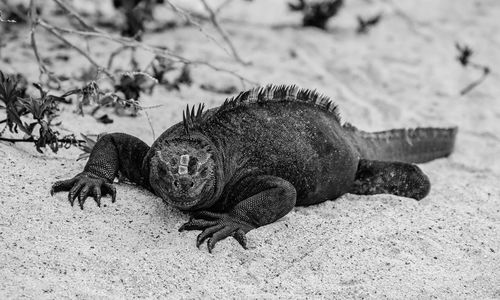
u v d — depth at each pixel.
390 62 18.25
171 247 9.10
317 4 19.69
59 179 10.02
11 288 7.94
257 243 9.39
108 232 9.19
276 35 18.95
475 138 15.01
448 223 10.47
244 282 8.67
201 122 9.88
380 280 8.88
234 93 15.06
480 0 23.19
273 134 10.27
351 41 19.28
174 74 15.45
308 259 9.16
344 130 11.73
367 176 11.52
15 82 11.05
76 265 8.50
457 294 8.80
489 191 11.97
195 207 9.52
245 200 9.72
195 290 8.42
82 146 10.66
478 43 19.94
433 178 12.52
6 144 10.70
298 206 10.73
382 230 9.98
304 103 10.95
